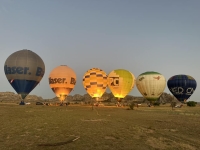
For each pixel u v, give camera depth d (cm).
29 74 5672
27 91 5784
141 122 2442
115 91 6894
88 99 15900
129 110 4788
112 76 6894
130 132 1717
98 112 3900
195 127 2105
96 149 1182
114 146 1259
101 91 6919
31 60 5725
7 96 16625
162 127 2077
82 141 1352
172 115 3488
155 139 1487
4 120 2266
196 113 4038
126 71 6994
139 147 1258
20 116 2730
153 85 6594
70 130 1723
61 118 2602
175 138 1550
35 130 1684
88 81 6925
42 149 1157
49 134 1541
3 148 1155
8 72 5675
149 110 4972
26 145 1228
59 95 6925
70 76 6919
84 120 2452
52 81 6931
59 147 1204
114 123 2262
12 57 5700
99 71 6956
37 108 4697
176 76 6969
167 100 14325
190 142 1442
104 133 1634
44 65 6150
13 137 1418
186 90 6719
